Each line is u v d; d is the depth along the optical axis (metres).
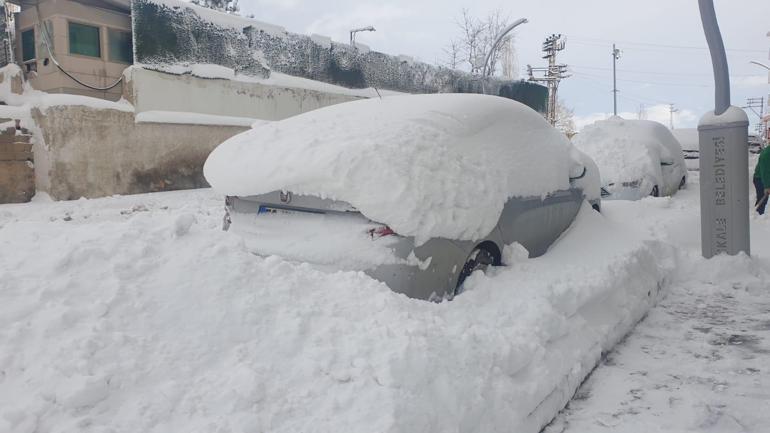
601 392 3.31
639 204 7.81
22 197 12.48
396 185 3.38
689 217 7.16
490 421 2.55
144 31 14.05
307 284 2.96
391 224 3.36
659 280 5.12
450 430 2.34
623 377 3.49
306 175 3.49
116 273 2.61
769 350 3.85
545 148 4.84
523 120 4.74
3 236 3.04
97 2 14.67
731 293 5.21
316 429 2.14
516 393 2.74
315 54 18.62
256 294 2.73
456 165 3.74
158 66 14.34
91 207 11.38
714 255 5.82
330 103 18.83
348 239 3.45
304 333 2.59
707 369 3.57
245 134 4.35
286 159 3.65
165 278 2.66
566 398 3.15
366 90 20.23
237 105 16.20
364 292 3.01
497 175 4.04
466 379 2.58
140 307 2.47
